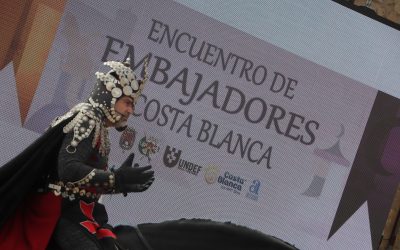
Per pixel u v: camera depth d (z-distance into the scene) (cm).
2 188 707
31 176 714
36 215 724
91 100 736
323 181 1391
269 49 1361
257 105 1360
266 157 1367
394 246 1557
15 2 1277
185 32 1331
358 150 1402
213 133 1345
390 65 1409
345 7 1384
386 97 1410
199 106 1339
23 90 1281
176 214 1325
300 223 1380
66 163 704
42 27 1286
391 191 1416
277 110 1369
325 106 1388
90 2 1299
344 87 1394
